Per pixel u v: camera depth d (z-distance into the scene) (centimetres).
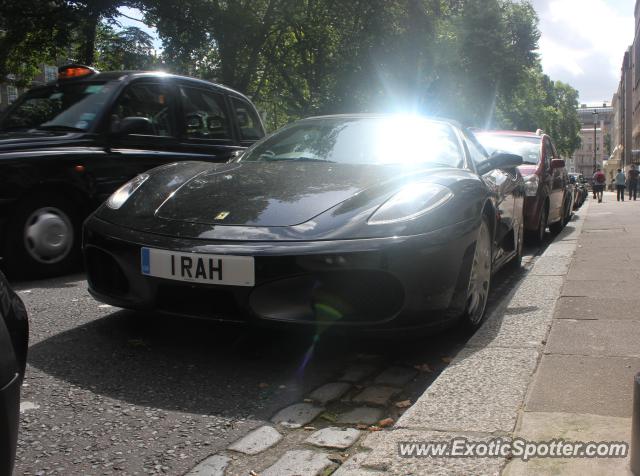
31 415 266
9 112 631
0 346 153
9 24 1802
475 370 298
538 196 849
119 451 238
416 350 361
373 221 320
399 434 235
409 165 407
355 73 2719
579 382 279
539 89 5897
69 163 549
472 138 524
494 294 526
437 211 335
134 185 394
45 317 415
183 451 238
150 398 288
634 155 6309
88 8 1784
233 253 308
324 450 239
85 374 315
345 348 362
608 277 529
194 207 348
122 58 2005
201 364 333
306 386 306
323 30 2630
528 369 297
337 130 478
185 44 2058
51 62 2192
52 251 549
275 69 2883
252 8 2136
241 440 247
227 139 727
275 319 306
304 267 303
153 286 328
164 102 657
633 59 7812
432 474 205
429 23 2786
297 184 365
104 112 595
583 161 18125
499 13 3312
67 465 226
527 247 870
